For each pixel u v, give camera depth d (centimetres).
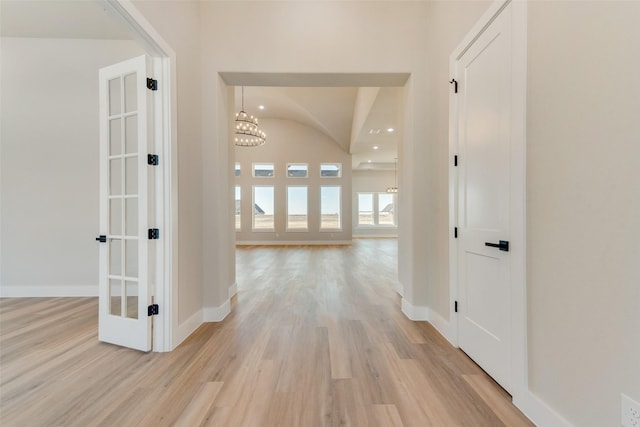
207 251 294
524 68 157
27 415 155
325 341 247
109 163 246
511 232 168
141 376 192
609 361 111
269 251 880
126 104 240
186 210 258
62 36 373
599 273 115
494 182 186
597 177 115
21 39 376
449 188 246
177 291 241
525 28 156
